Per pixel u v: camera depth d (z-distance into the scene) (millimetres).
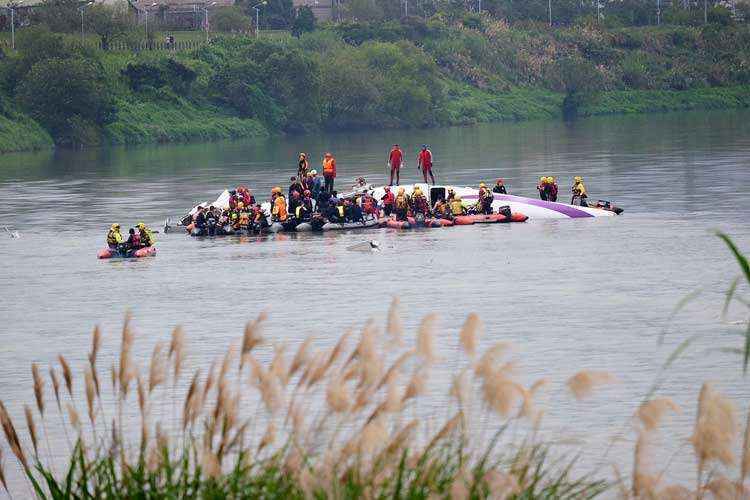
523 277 95875
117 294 94562
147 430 22859
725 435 17953
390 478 20078
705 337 68562
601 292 87062
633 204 151000
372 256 112562
